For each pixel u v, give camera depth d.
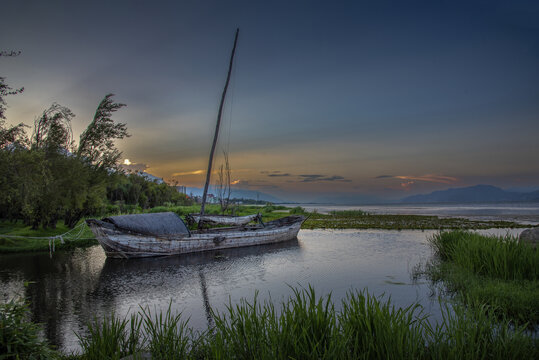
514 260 9.22
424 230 25.05
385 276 11.03
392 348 3.82
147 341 5.83
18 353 3.94
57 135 20.22
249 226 20.42
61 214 22.94
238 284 10.50
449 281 9.49
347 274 11.46
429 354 4.25
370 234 22.88
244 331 4.46
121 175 25.91
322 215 42.47
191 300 8.97
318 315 4.45
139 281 11.09
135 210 33.03
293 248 17.48
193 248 16.45
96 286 10.52
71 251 17.09
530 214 46.47
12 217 24.70
